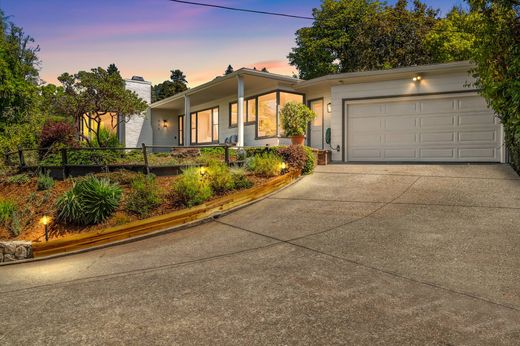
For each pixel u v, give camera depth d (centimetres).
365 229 562
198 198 756
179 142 2291
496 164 1052
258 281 389
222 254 502
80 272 482
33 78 2031
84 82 1323
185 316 316
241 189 845
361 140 1319
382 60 2353
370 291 347
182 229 672
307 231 577
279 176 946
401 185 849
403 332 271
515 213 593
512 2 723
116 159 1080
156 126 2228
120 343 276
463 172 948
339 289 355
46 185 860
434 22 2286
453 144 1178
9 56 1656
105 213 707
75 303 364
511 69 724
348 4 2588
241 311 319
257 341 268
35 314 343
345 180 956
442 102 1191
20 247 603
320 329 280
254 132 1638
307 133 1556
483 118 1137
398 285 358
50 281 454
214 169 855
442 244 475
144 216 709
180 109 2250
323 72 2634
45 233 654
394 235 525
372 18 2395
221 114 1888
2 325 321
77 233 669
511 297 323
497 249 446
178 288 385
